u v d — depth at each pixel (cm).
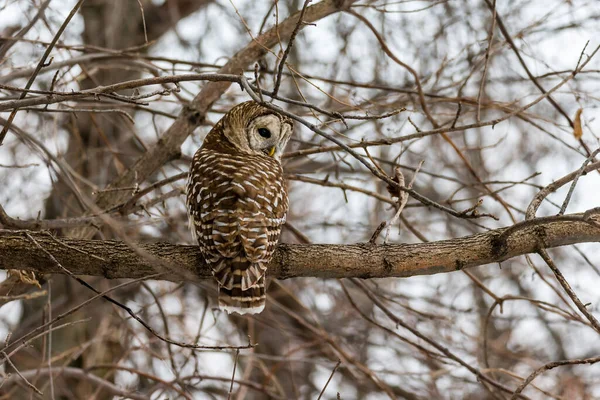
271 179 869
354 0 1088
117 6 1625
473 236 849
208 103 1148
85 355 1413
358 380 1428
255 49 1128
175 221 1329
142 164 1134
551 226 844
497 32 1344
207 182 852
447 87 1215
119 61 1222
